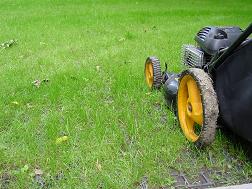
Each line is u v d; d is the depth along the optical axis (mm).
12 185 1090
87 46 2531
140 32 2932
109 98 1673
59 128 1372
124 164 1165
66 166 1160
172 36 2787
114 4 4402
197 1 4742
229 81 1172
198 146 1202
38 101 1618
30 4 4395
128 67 2027
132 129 1349
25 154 1216
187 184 1103
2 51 2428
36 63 2148
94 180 1097
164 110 1525
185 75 1232
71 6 4246
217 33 1458
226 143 1274
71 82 1812
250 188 969
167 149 1241
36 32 2947
